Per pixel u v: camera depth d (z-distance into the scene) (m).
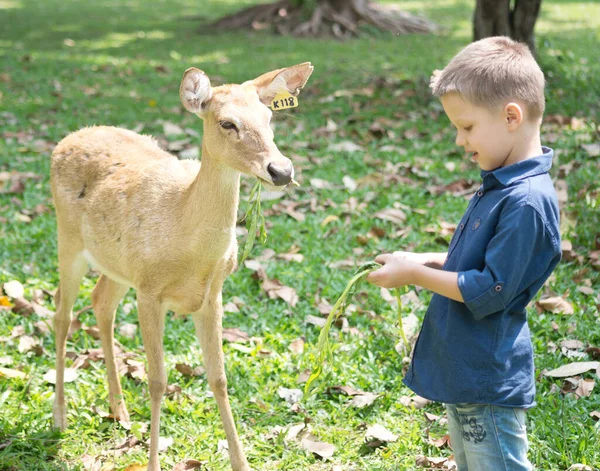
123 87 10.60
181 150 7.77
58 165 4.38
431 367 3.12
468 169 7.35
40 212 6.56
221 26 15.71
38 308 5.18
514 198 2.86
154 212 3.77
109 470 3.80
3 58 12.38
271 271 5.69
